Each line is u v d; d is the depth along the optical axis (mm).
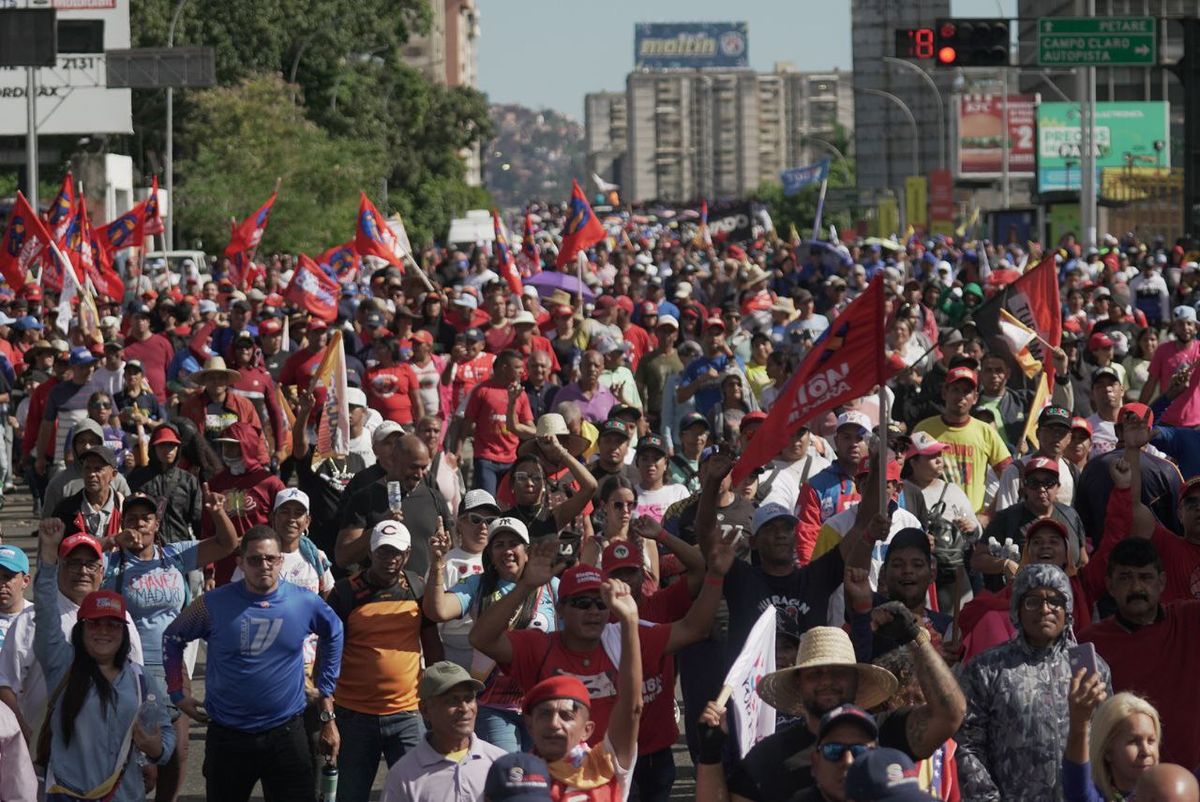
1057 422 19391
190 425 21250
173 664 14367
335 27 124812
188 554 16688
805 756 10930
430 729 12625
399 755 14945
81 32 101188
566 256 45375
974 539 17547
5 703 14258
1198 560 15516
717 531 15141
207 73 86500
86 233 44594
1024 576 12031
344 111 130500
